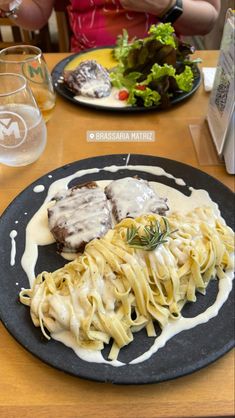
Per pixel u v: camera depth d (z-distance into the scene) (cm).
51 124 105
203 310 63
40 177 87
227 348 58
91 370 55
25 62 98
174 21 139
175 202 81
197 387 55
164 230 67
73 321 57
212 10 151
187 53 117
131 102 108
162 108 109
